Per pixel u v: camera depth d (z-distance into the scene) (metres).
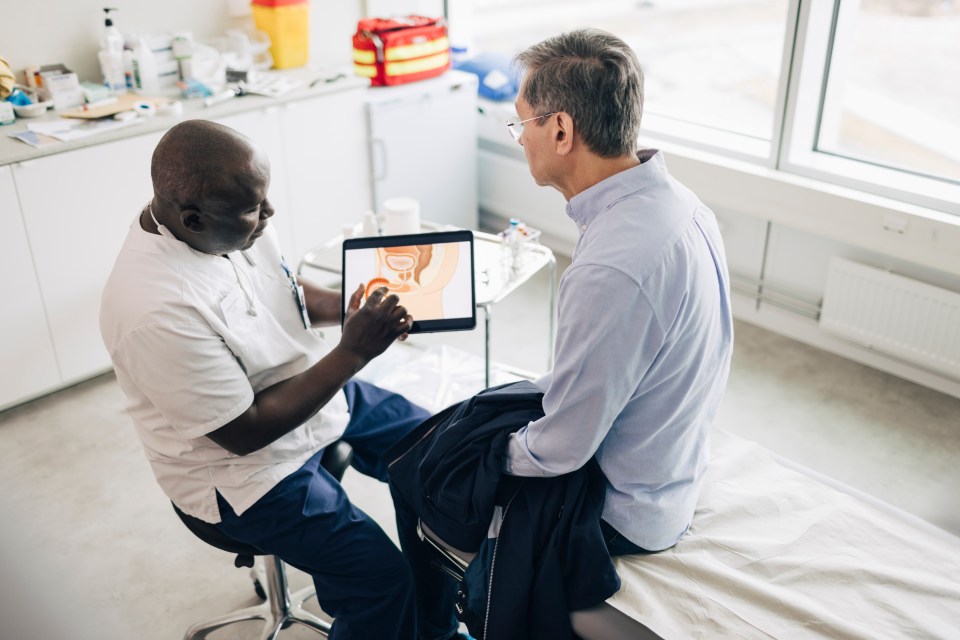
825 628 1.30
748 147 3.03
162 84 3.04
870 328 2.78
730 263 3.17
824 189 2.73
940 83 2.65
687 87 3.47
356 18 3.68
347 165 3.30
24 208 2.54
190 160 1.32
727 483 1.63
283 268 1.66
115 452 2.56
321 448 1.69
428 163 3.54
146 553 2.18
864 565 1.41
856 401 2.72
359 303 1.63
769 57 3.15
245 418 1.45
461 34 4.10
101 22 3.01
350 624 1.65
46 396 2.84
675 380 1.34
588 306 1.24
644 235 1.26
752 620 1.33
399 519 1.70
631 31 3.82
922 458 2.46
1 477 2.45
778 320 3.11
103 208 2.70
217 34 3.31
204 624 1.89
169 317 1.38
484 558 1.45
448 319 1.61
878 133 2.82
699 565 1.42
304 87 3.11
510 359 2.99
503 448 1.43
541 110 1.31
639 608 1.37
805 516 1.54
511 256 2.34
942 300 2.57
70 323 2.75
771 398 2.75
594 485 1.42
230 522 1.56
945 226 2.48
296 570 2.12
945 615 1.33
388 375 2.80
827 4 2.65
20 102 2.74
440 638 1.84
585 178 1.34
